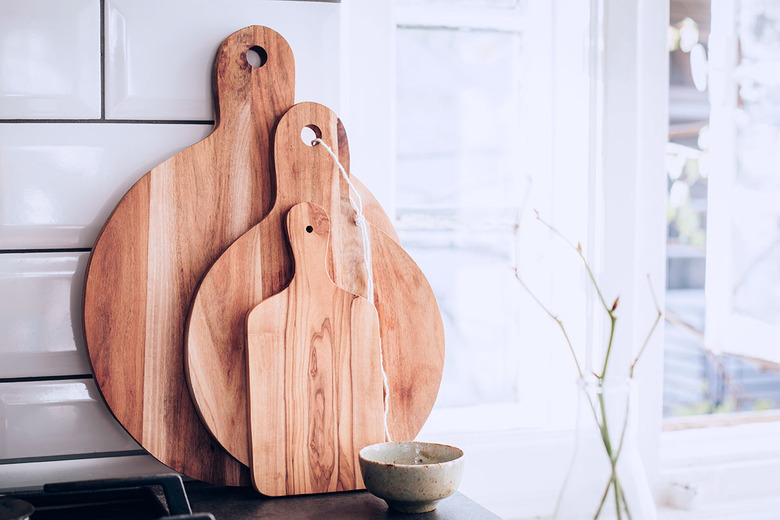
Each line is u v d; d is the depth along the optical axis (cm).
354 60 116
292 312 90
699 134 151
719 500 135
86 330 88
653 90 131
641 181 131
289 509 84
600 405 78
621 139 126
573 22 130
